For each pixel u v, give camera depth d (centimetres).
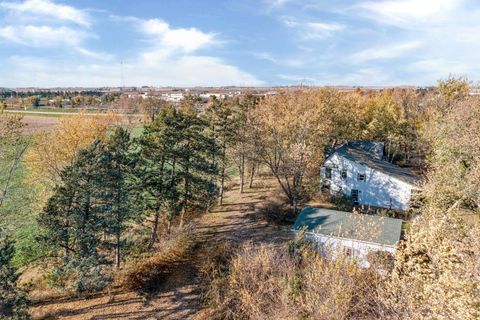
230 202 3497
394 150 5022
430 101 4619
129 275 2034
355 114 4700
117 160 1941
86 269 1748
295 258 1806
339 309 1220
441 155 2422
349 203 3328
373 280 1405
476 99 3225
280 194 3544
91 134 3008
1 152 2856
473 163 2120
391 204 3231
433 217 1317
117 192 1906
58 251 2006
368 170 3341
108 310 1762
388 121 4778
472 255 1034
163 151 2288
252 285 1636
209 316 1681
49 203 1808
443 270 980
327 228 2139
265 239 2541
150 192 2295
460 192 1938
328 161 3597
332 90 4541
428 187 2209
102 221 1838
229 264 2022
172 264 2242
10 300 1440
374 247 1900
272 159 3675
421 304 1010
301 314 1384
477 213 1816
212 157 3481
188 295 1892
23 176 3369
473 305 818
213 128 3394
